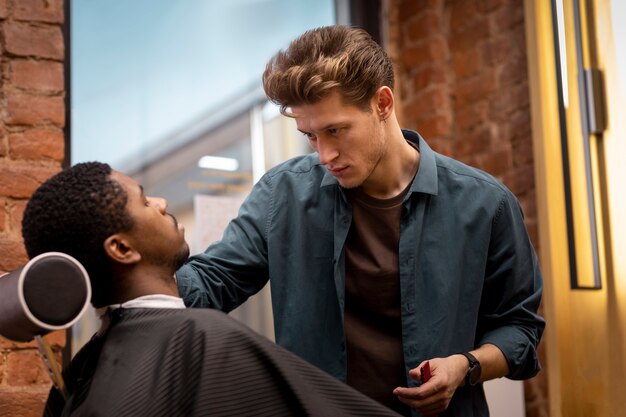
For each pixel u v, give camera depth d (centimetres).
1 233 214
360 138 145
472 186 162
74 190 122
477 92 293
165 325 118
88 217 122
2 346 211
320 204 164
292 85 142
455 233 159
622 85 225
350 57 143
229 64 270
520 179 276
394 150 156
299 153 278
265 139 273
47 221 122
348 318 160
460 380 145
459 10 303
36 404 211
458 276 158
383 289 157
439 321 156
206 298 156
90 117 244
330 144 146
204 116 263
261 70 276
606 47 228
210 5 270
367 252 158
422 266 158
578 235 229
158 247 126
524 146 275
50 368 123
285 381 114
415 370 142
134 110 251
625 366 219
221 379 113
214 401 112
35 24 226
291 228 165
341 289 157
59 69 228
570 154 232
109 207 122
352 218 159
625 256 222
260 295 267
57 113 226
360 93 144
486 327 165
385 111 151
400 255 156
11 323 116
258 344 117
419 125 306
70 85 241
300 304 161
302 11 289
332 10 298
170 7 261
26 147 221
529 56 257
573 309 235
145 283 126
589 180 226
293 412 114
